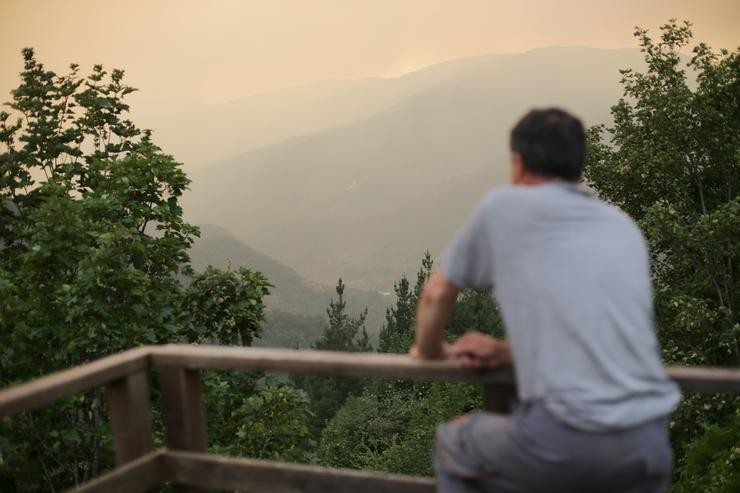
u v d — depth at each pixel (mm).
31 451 9883
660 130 22547
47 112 13258
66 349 9609
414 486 2225
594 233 1722
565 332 1633
